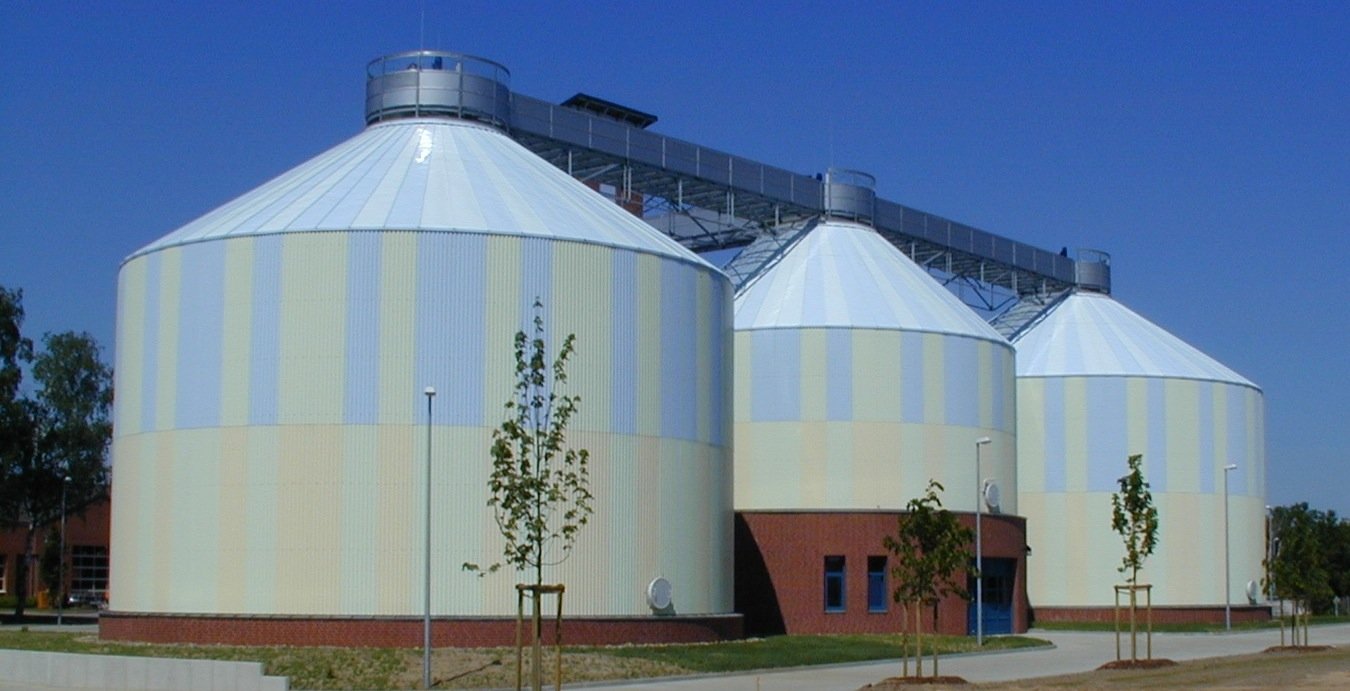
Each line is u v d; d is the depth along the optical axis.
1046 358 89.69
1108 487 87.00
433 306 50.53
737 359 72.25
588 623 50.66
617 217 57.81
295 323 50.66
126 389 54.94
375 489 49.50
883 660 55.38
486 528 49.66
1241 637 76.06
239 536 50.09
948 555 45.00
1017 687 42.28
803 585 67.62
